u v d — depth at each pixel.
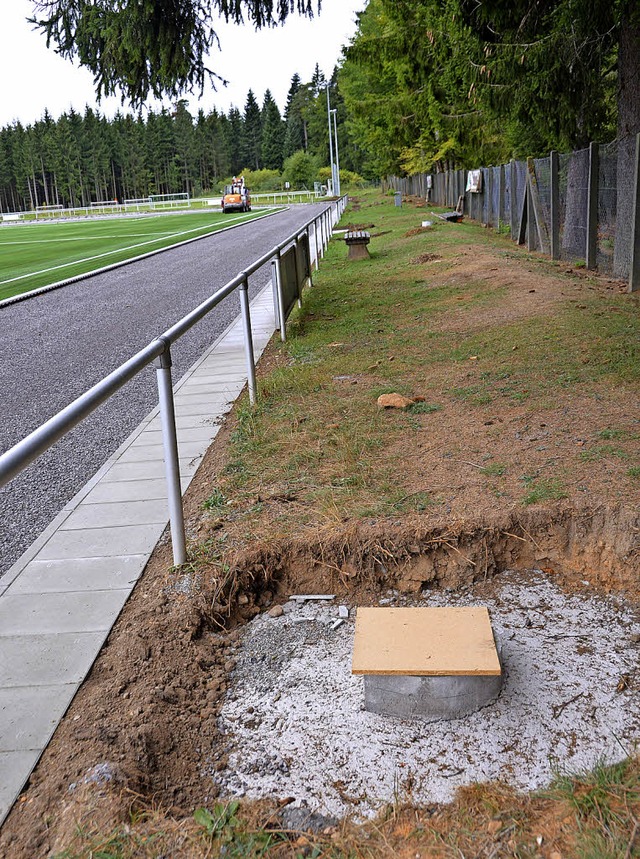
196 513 4.11
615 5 10.30
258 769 2.47
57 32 9.23
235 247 24.44
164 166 140.75
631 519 3.45
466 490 3.92
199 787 2.40
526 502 3.69
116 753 2.37
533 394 5.39
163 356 3.27
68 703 2.62
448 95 25.27
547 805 2.11
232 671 3.03
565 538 3.61
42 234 45.09
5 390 7.78
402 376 6.44
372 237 23.86
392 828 2.12
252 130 156.75
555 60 11.88
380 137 43.91
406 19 20.98
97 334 10.76
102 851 1.94
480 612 2.89
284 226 34.59
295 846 2.05
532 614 3.29
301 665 3.04
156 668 2.88
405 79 28.56
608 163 11.72
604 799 2.05
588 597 3.38
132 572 3.56
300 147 149.62
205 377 7.41
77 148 135.00
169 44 9.31
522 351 6.68
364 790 2.34
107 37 9.05
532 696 2.71
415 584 3.58
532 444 4.41
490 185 23.67
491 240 19.41
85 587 3.44
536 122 14.98
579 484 3.78
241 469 4.60
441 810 2.21
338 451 4.70
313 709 2.75
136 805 2.17
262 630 3.34
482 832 2.03
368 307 10.34
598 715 2.60
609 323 7.30
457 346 7.29
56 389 7.66
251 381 6.00
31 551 3.84
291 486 4.24
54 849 1.98
